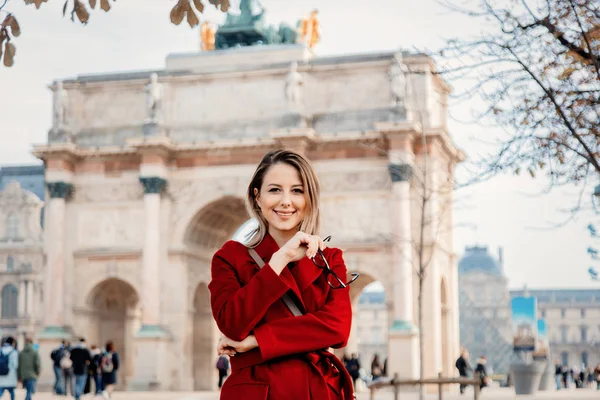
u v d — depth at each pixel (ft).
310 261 23.99
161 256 265.34
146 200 264.72
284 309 23.94
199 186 265.75
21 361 153.58
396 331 244.83
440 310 260.62
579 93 75.97
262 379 23.38
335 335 23.56
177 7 39.14
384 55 258.98
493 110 76.02
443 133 253.65
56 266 268.82
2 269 599.16
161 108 271.08
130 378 273.33
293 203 24.88
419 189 253.03
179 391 257.55
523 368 201.05
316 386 23.52
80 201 273.13
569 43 70.08
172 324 263.49
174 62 274.98
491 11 71.97
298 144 254.47
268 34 280.92
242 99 267.80
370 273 251.80
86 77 277.85
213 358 281.13
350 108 260.42
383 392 240.12
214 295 24.25
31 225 604.90
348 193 255.50
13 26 41.83
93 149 270.67
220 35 281.13
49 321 268.21
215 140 263.29
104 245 270.67
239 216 284.00
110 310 286.25
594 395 219.61
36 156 271.49
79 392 174.29
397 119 251.39
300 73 264.31
